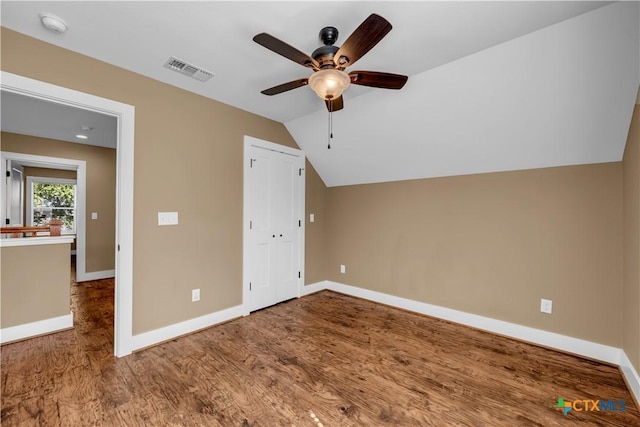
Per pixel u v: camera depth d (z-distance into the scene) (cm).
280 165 366
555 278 250
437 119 269
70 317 286
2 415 163
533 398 182
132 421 160
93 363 220
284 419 163
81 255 471
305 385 194
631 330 198
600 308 229
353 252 405
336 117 322
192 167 278
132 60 223
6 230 289
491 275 286
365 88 266
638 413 169
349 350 244
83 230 473
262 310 341
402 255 353
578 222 240
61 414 164
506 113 236
